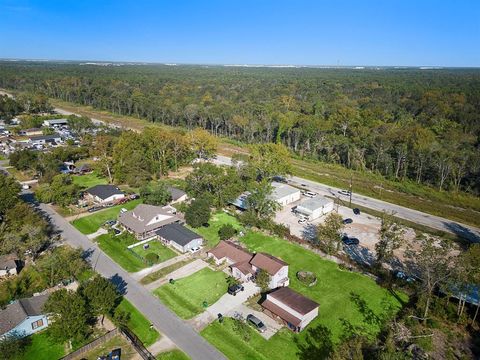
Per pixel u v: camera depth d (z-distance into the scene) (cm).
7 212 6656
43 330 4541
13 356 4094
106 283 4662
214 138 12331
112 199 8681
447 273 4719
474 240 7019
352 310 4959
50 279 5453
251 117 16012
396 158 11525
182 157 11669
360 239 7038
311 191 9719
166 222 7269
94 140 13438
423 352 4212
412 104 17938
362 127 13462
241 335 4447
